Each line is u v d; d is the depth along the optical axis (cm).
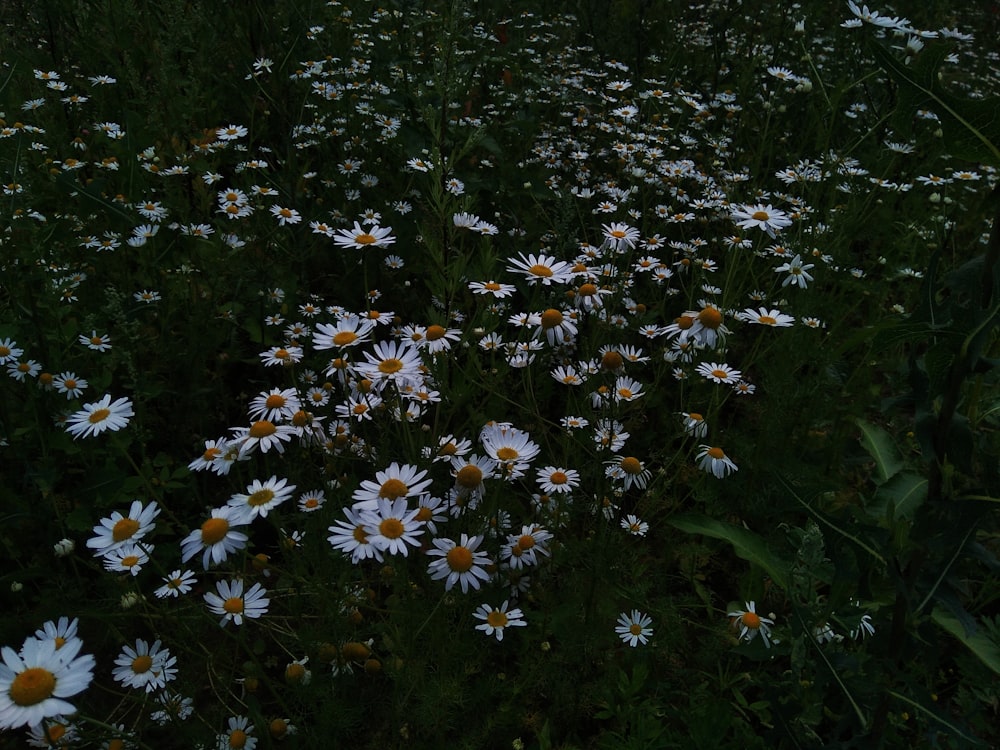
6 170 63
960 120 30
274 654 51
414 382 45
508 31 124
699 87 115
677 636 49
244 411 68
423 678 42
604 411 52
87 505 50
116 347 53
